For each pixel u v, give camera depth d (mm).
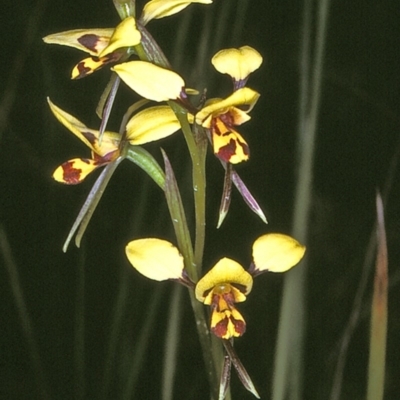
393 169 486
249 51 328
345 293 523
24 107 586
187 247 329
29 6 612
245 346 487
